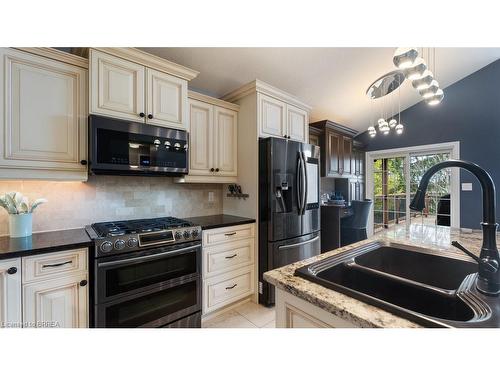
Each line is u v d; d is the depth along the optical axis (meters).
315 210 2.71
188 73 1.98
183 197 2.44
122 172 1.73
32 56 1.41
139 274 1.56
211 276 2.02
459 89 3.74
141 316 1.57
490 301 0.66
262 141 2.32
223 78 2.51
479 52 3.11
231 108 2.47
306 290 0.73
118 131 1.64
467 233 1.62
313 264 0.96
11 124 1.35
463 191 3.68
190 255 1.82
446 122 3.86
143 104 1.77
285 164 2.36
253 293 2.36
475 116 3.59
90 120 1.54
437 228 1.83
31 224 1.52
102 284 1.40
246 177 2.45
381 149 4.61
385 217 4.61
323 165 3.79
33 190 1.65
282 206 2.33
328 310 0.65
